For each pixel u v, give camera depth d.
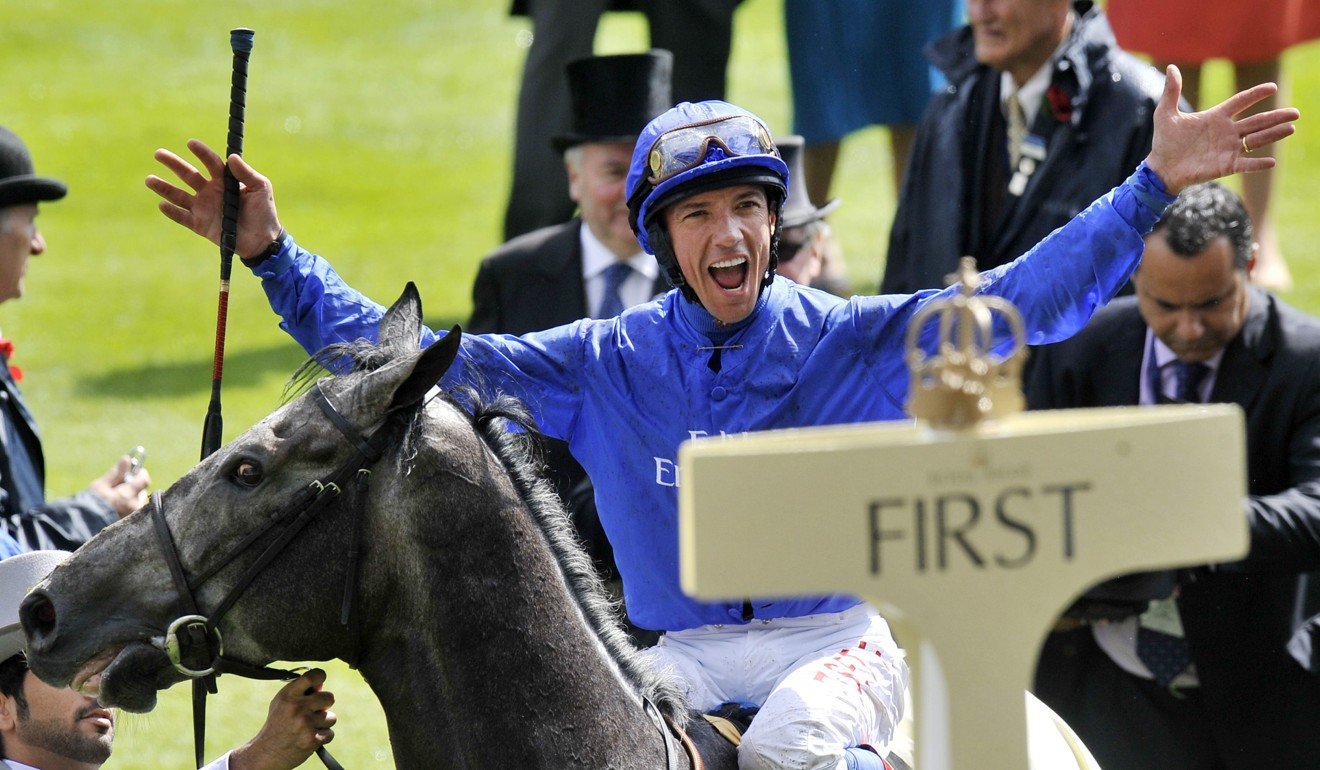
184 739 20.89
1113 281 12.20
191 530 10.77
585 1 29.52
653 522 12.52
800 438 8.35
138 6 63.62
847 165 45.34
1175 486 8.28
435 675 10.85
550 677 10.83
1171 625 16.77
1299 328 16.56
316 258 12.95
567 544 11.42
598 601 11.47
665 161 12.04
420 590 10.81
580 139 20.98
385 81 55.03
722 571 8.09
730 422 12.27
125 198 45.31
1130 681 17.02
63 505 17.25
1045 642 17.36
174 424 30.53
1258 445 16.52
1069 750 12.95
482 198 44.88
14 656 13.27
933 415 8.25
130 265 40.66
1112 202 12.15
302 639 10.85
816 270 20.83
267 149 48.59
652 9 32.28
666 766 11.03
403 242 41.28
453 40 59.38
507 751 10.70
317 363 11.62
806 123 33.06
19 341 35.59
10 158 18.78
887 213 41.38
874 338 12.30
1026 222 20.50
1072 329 12.34
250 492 10.74
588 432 12.73
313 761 20.23
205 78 55.19
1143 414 8.40
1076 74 20.23
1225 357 16.67
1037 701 13.72
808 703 11.77
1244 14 30.81
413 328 11.59
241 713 21.72
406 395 10.82
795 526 8.12
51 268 40.31
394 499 10.78
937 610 8.21
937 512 8.19
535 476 11.45
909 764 12.72
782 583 8.12
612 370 12.55
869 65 32.72
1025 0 20.05
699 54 32.50
